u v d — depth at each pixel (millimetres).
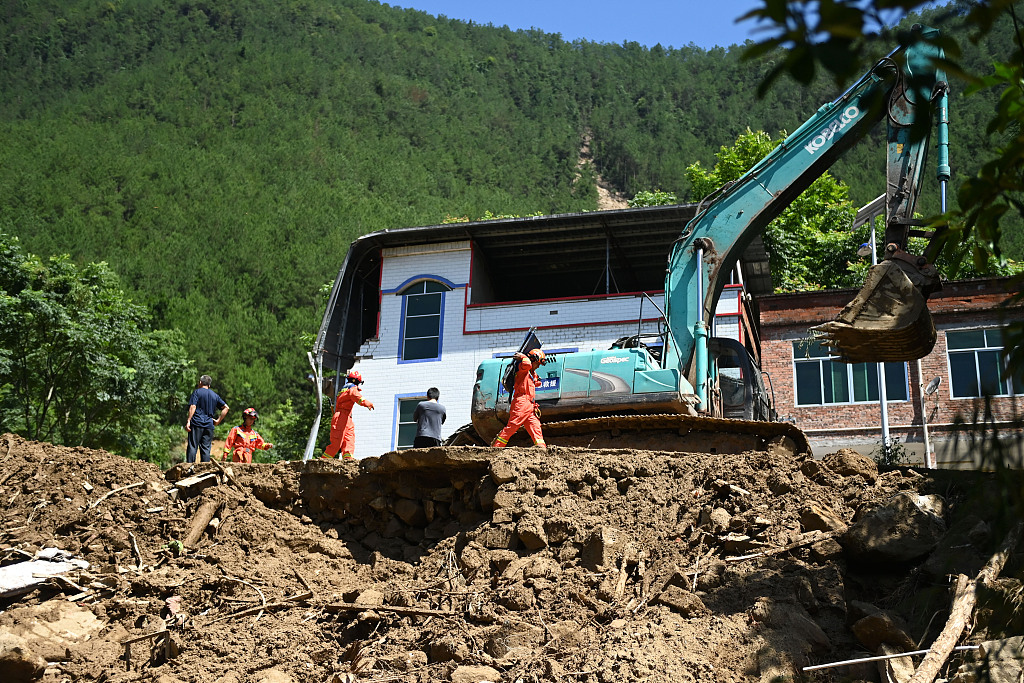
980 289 24203
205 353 67438
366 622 9219
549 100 198875
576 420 13711
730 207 15195
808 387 25656
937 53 8141
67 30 187375
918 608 7516
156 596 9977
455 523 10914
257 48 192750
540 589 9125
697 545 9289
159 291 83438
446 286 26562
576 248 26859
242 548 10867
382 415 25922
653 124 183125
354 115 165375
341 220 111062
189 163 122062
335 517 11539
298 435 36812
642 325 24719
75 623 9406
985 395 4852
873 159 64562
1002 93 3891
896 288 9688
